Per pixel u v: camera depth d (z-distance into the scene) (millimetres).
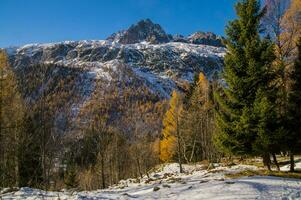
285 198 15172
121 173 60875
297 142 23781
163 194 18500
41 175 30797
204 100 43562
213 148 43031
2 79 21469
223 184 18781
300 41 24609
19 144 25688
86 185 56594
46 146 26344
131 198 17781
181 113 44656
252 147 24078
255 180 19734
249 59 24969
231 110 25469
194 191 17938
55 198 18141
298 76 24375
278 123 23688
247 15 25766
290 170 24516
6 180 29234
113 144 51438
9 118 22219
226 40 26328
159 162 70312
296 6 24391
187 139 49781
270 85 25438
